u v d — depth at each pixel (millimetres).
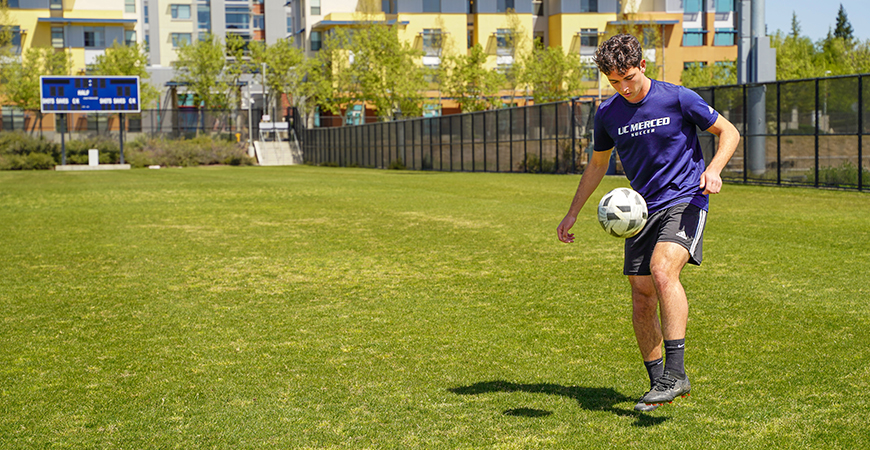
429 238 11461
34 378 4785
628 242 3945
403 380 4617
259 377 4730
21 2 67500
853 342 5223
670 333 3621
